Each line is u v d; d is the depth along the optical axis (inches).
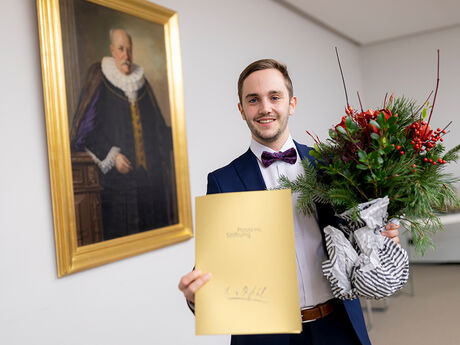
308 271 52.7
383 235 47.3
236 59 143.5
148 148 104.7
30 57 81.5
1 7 77.2
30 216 79.8
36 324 79.7
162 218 107.9
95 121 91.4
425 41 245.4
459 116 237.9
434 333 134.6
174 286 111.7
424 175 44.4
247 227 43.6
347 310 51.7
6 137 76.9
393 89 256.5
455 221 199.5
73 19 87.4
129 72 100.3
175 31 113.5
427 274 203.6
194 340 116.3
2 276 74.9
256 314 41.6
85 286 89.3
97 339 91.1
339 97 229.3
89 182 89.7
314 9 192.1
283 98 54.0
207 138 126.6
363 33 236.1
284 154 56.4
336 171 45.1
